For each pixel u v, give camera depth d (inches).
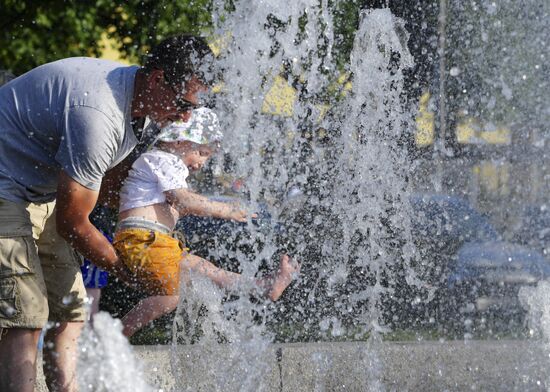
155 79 431.5
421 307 649.0
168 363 514.0
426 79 723.4
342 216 589.6
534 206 797.9
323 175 578.2
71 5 1187.9
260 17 520.7
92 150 418.0
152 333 584.4
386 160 594.6
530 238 780.6
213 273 534.9
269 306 547.8
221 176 551.2
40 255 475.8
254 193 560.1
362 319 592.1
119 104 425.1
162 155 520.1
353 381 541.6
